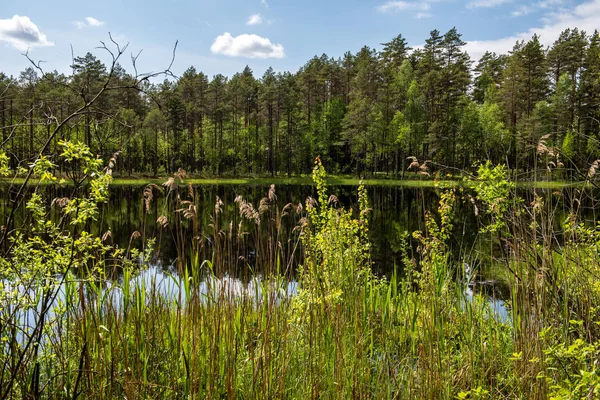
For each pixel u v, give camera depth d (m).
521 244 4.01
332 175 60.06
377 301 5.77
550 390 3.25
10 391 2.89
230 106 60.38
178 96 54.78
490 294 5.39
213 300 3.70
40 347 3.71
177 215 3.82
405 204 28.98
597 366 2.90
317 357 3.82
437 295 4.65
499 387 4.00
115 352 3.45
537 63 43.47
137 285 3.97
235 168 59.44
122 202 27.42
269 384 3.38
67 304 3.52
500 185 5.68
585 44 42.47
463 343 4.42
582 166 4.74
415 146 52.78
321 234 6.75
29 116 3.28
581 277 3.77
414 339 4.47
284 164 63.06
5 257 2.96
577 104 32.09
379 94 56.00
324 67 64.31
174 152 56.69
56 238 3.12
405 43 62.38
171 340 3.68
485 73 63.09
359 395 3.56
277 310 4.02
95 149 3.39
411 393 3.76
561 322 3.69
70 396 3.32
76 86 3.32
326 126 61.75
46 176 2.86
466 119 45.44
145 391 3.31
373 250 14.70
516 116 45.06
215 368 3.44
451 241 11.03
